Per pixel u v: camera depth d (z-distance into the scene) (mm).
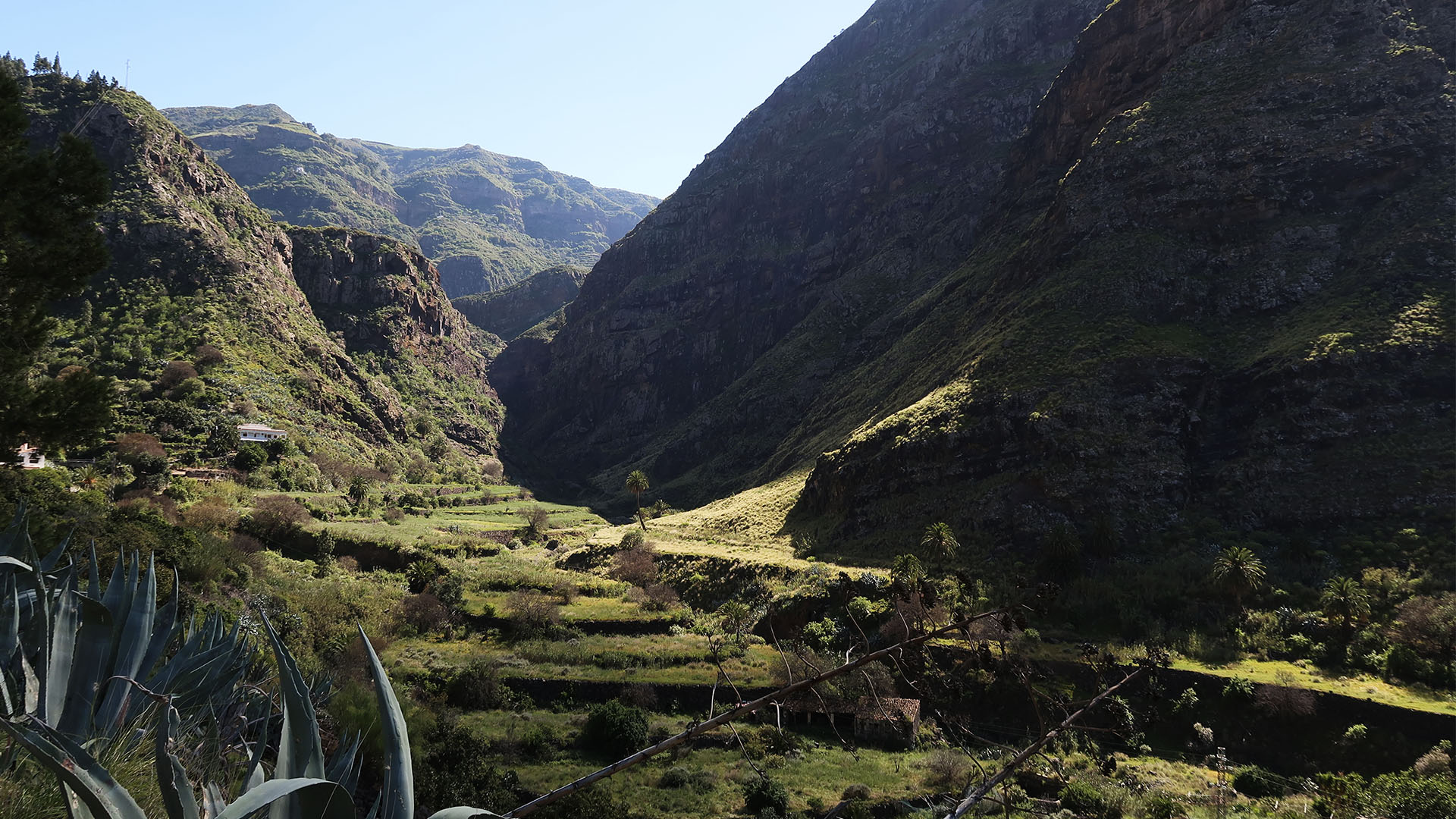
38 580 4770
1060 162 151000
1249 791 43000
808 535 97312
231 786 4469
